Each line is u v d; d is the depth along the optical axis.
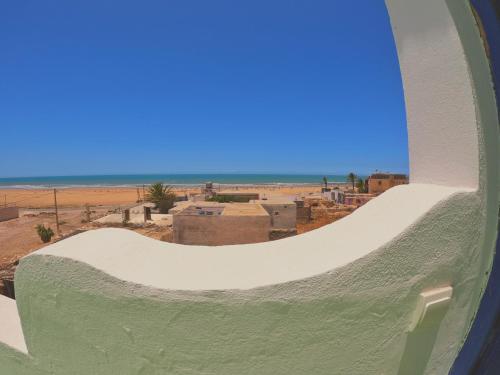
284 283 1.45
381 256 1.50
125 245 1.78
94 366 1.60
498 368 1.79
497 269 1.74
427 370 1.65
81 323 1.59
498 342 1.78
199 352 1.50
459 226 1.62
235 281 1.50
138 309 1.51
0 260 19.95
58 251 1.65
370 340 1.53
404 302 1.54
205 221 15.76
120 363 1.56
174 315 1.48
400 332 1.56
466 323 1.71
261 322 1.46
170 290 1.47
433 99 1.78
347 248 1.59
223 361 1.49
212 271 1.60
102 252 1.67
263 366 1.49
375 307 1.51
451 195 1.59
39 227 26.25
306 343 1.49
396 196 1.83
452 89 1.67
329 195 48.75
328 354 1.51
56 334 1.65
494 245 1.71
